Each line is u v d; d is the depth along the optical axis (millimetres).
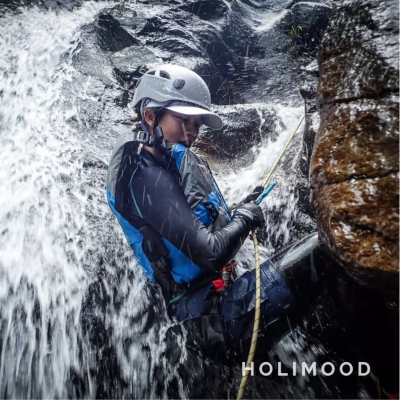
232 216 2109
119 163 2014
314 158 1936
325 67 2078
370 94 1828
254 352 1911
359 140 1801
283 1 6805
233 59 5766
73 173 3600
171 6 5719
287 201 3059
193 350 2369
